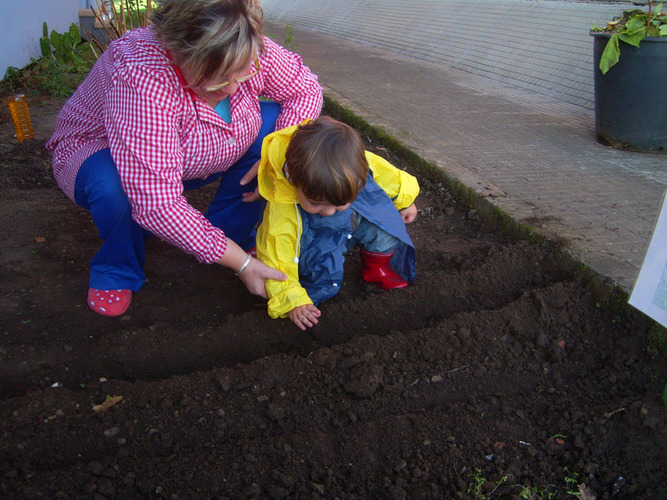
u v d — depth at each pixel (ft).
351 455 6.07
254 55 6.36
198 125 7.34
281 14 46.83
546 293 8.26
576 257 8.65
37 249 9.71
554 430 6.36
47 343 7.57
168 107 6.69
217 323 8.15
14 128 15.48
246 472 5.84
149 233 9.09
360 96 18.48
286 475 5.79
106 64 7.36
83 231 10.43
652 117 13.21
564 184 11.52
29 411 6.50
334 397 6.95
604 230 9.55
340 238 8.07
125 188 6.79
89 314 8.21
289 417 6.65
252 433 6.44
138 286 8.39
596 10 22.44
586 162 12.86
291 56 8.36
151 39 6.70
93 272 8.14
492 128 15.31
